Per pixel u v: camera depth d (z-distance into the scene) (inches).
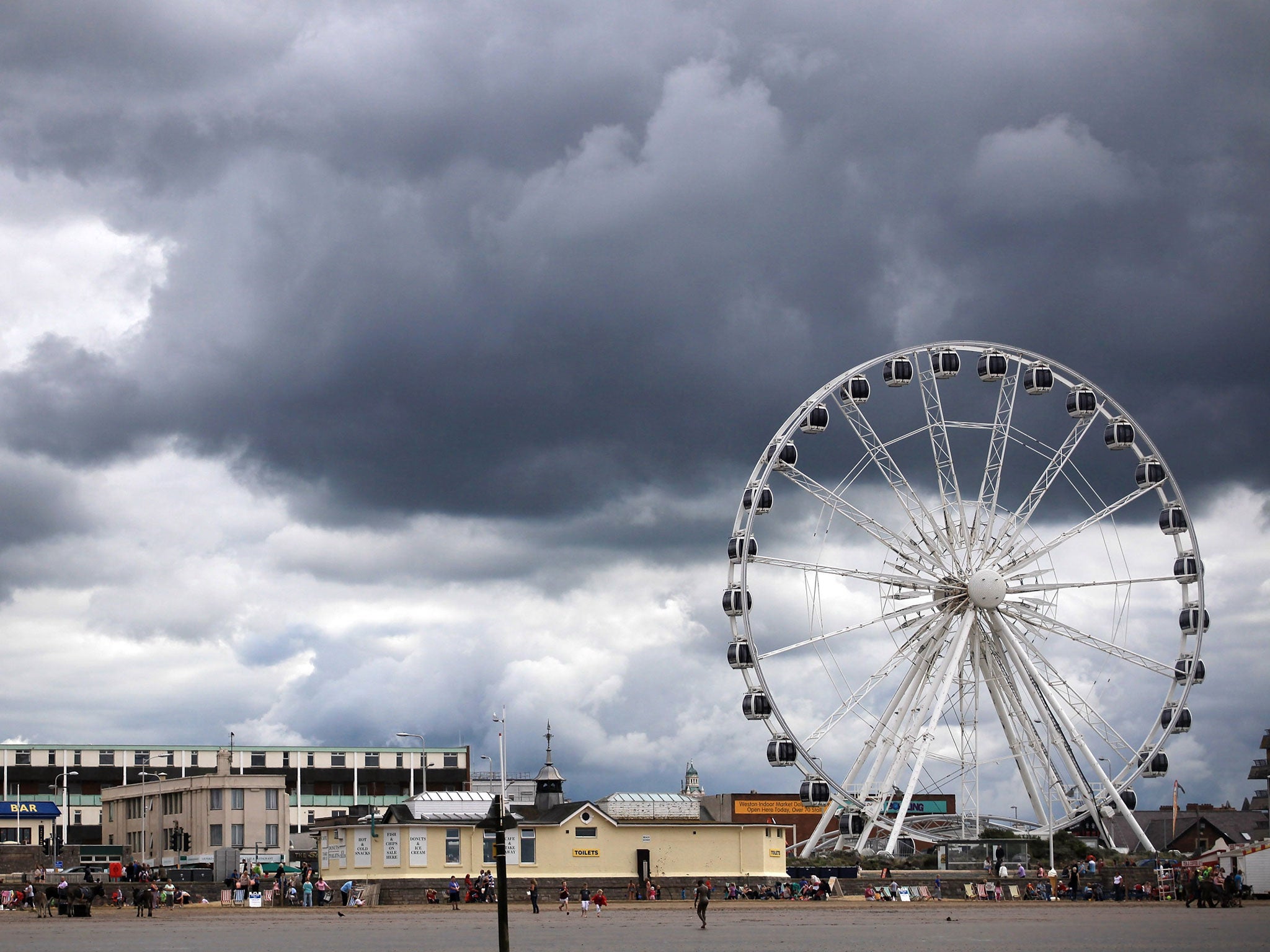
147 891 4495.6
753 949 2896.2
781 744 5526.6
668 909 4628.4
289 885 5191.9
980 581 5605.3
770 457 5708.7
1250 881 5447.8
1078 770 5757.9
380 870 4943.4
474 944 3056.1
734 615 5625.0
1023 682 5703.7
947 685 5580.7
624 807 5590.6
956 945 3016.7
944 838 5693.9
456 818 5044.3
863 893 5285.4
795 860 5595.5
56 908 4845.0
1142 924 3769.7
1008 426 5767.7
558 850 5019.7
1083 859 5885.8
